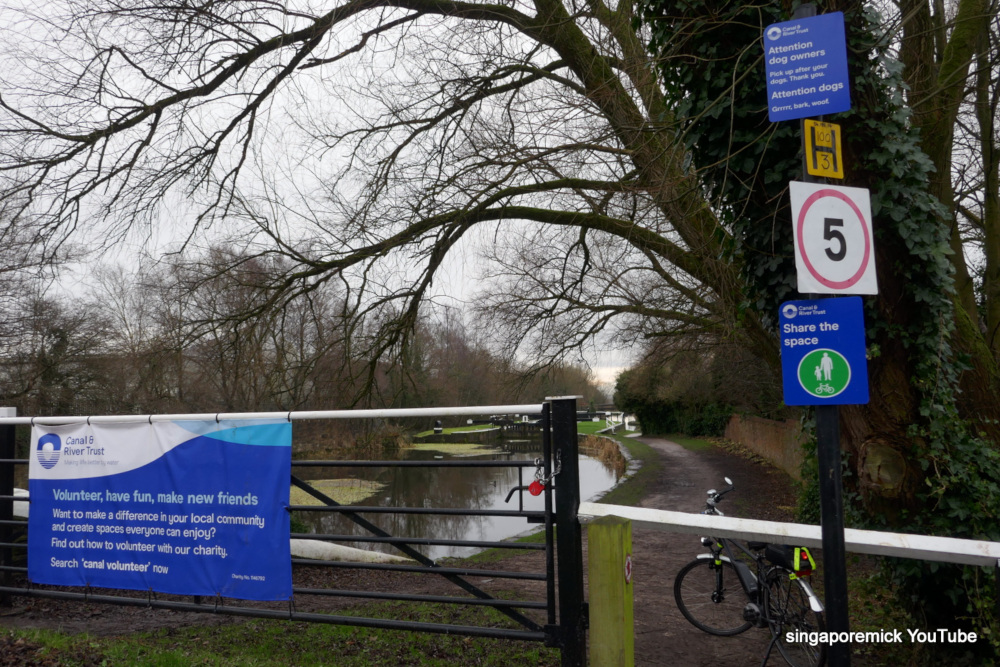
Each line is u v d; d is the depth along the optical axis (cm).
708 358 2008
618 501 1712
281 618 460
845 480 573
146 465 496
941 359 521
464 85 1029
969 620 505
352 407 1177
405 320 1157
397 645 505
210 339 1155
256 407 1165
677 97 679
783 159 562
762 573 507
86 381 2030
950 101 729
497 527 1538
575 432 412
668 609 632
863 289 330
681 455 3022
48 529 521
